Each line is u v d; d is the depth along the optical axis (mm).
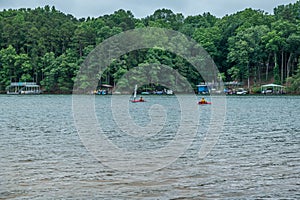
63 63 127062
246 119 47781
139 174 19047
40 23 156375
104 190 16609
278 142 28656
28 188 16797
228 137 31453
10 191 16391
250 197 15734
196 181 17844
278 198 15617
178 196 15891
